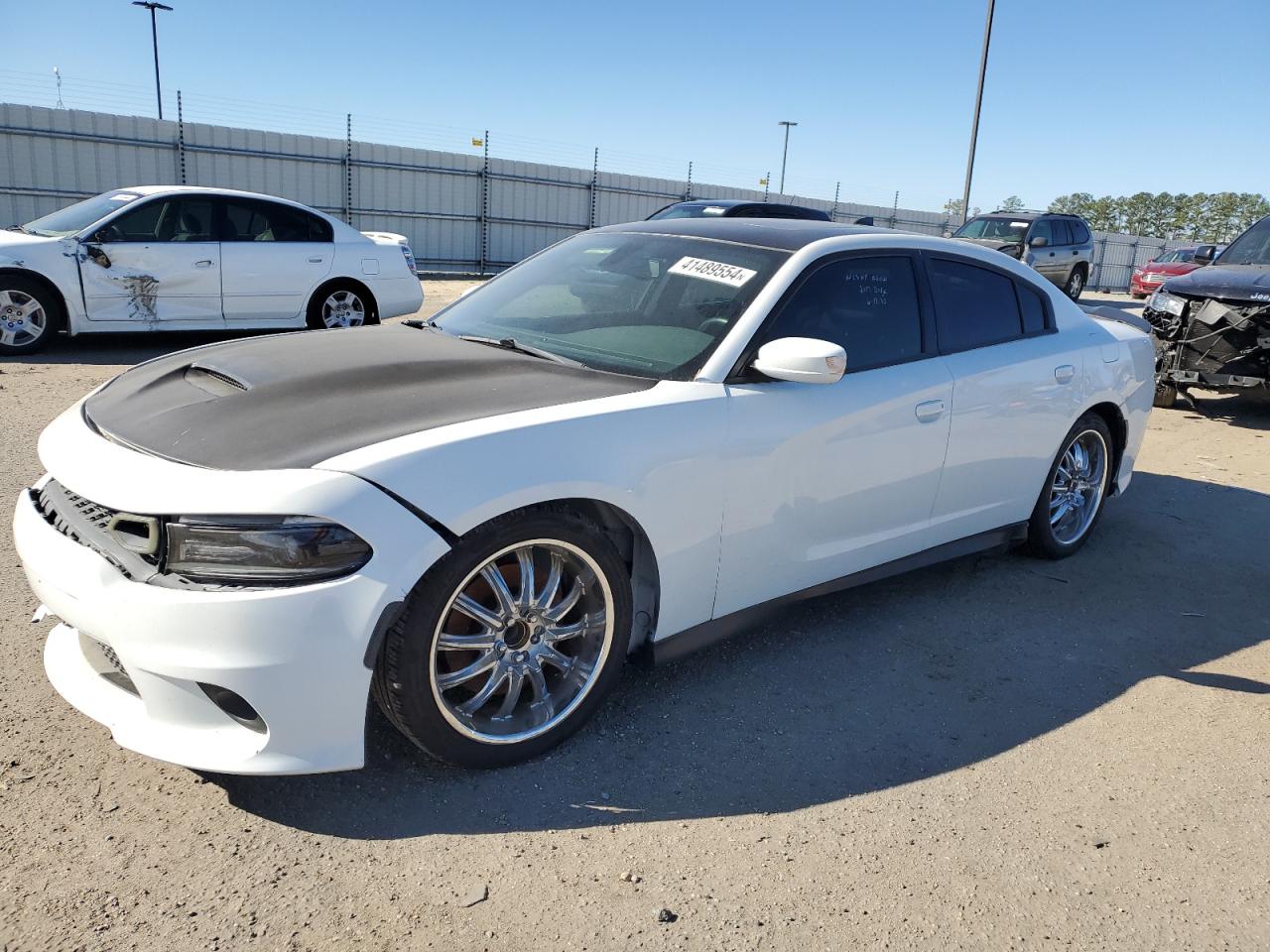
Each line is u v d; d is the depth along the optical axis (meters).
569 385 2.91
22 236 8.74
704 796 2.64
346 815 2.46
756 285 3.28
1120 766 2.94
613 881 2.28
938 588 4.30
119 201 9.09
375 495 2.28
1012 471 4.14
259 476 2.26
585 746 2.85
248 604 2.18
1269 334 7.94
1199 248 9.84
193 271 9.11
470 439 2.46
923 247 3.85
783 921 2.18
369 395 2.72
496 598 2.59
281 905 2.13
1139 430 4.93
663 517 2.83
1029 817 2.64
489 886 2.24
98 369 8.25
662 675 3.32
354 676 2.29
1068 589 4.38
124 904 2.10
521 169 26.08
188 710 2.28
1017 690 3.39
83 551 2.37
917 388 3.56
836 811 2.62
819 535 3.36
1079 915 2.26
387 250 10.33
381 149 23.62
